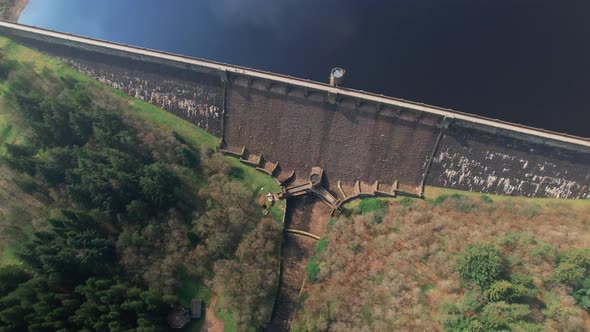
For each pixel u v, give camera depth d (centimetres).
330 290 10025
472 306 8688
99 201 9744
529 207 10888
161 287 9550
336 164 12475
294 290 10900
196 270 10212
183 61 12231
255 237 10850
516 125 11075
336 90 11706
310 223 12044
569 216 10769
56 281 8525
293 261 11381
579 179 11256
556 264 9319
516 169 11512
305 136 12481
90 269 9019
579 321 8475
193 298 10100
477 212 10881
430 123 11594
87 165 9869
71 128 10988
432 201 11619
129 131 11344
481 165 11662
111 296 8575
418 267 9912
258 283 10044
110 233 9894
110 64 13062
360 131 12112
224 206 11012
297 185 12431
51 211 9862
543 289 9069
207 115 12875
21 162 10044
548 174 11381
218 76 12388
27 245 8931
